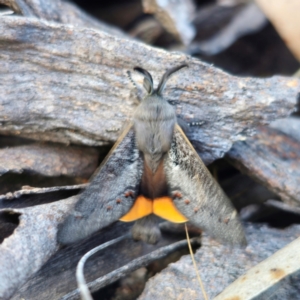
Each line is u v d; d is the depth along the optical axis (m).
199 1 0.21
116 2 0.21
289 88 0.16
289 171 0.16
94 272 0.15
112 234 0.16
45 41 0.16
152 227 0.15
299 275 0.14
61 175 0.16
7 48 0.16
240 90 0.16
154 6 0.19
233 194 0.17
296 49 0.18
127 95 0.16
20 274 0.14
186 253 0.16
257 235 0.16
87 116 0.16
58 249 0.15
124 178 0.15
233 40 0.20
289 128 0.17
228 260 0.15
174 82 0.16
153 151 0.16
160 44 0.21
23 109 0.16
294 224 0.16
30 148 0.16
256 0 0.18
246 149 0.16
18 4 0.17
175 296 0.15
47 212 0.15
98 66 0.16
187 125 0.16
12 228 0.15
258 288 0.14
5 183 0.16
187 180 0.16
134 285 0.16
